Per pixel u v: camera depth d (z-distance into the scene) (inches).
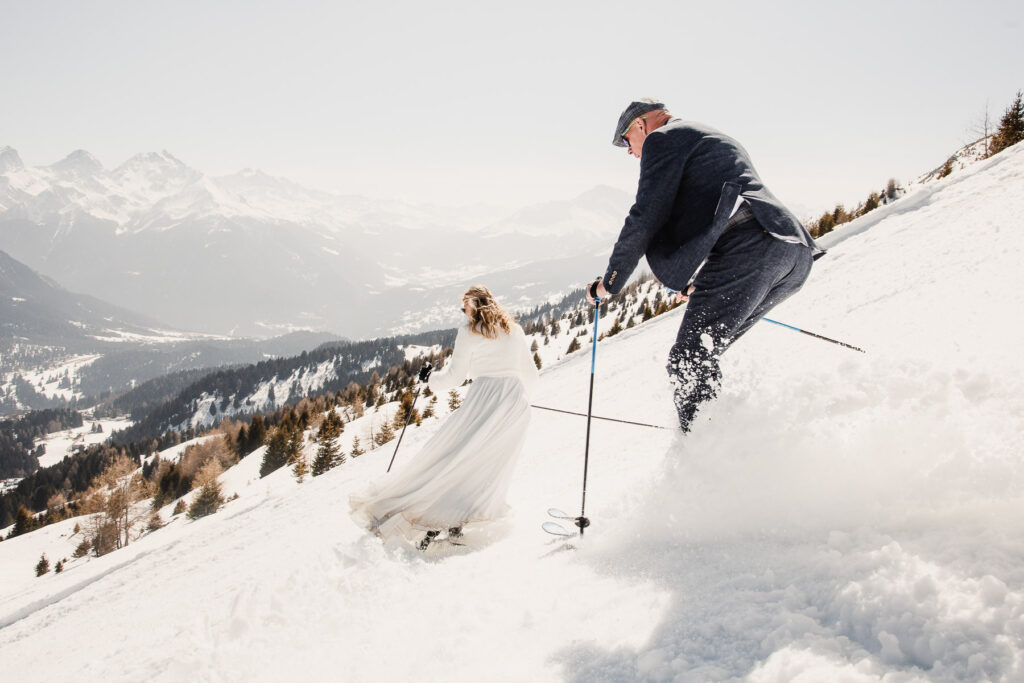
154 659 114.3
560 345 3762.3
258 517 432.1
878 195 1470.2
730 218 102.0
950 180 634.8
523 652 69.9
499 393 151.6
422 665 76.3
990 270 181.5
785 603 57.6
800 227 101.0
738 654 52.1
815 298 336.2
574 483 162.9
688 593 68.7
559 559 100.3
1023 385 67.7
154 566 377.4
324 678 83.4
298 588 128.5
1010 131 1052.5
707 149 103.5
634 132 122.3
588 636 67.8
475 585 102.3
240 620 118.0
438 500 145.1
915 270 268.1
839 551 63.2
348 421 3348.9
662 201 106.1
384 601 109.1
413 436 673.0
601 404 382.6
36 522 3604.8
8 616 431.5
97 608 301.6
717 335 101.2
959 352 85.0
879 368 81.4
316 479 575.5
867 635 48.3
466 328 156.2
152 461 4872.0
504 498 147.3
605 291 114.0
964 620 44.7
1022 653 39.4
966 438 65.7
